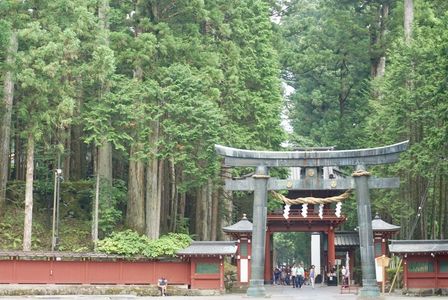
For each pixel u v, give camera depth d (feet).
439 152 127.85
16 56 126.93
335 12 217.56
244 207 180.55
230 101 154.71
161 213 162.20
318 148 180.96
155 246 133.39
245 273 138.41
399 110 142.61
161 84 144.25
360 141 197.67
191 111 136.46
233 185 110.42
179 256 131.34
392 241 129.39
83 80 137.80
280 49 221.05
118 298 115.75
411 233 150.92
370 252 104.88
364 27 215.51
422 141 134.82
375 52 207.92
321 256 190.39
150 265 131.23
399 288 136.87
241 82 158.92
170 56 149.07
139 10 147.95
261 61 166.40
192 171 137.28
